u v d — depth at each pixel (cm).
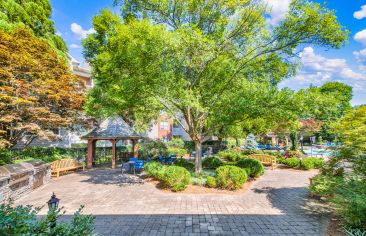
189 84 1060
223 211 703
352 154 649
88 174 1369
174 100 1042
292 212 697
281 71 1076
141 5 1007
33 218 264
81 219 306
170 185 976
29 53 1249
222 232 555
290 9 882
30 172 948
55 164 1283
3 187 752
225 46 1018
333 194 655
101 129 1681
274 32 956
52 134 1308
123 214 677
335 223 605
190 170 1309
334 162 712
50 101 1313
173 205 760
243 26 972
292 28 893
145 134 3038
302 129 2477
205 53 917
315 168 1566
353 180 597
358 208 502
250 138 2572
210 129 1181
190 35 878
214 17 1024
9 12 1544
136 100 1087
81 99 1476
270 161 1609
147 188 1002
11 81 1103
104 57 1503
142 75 980
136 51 893
